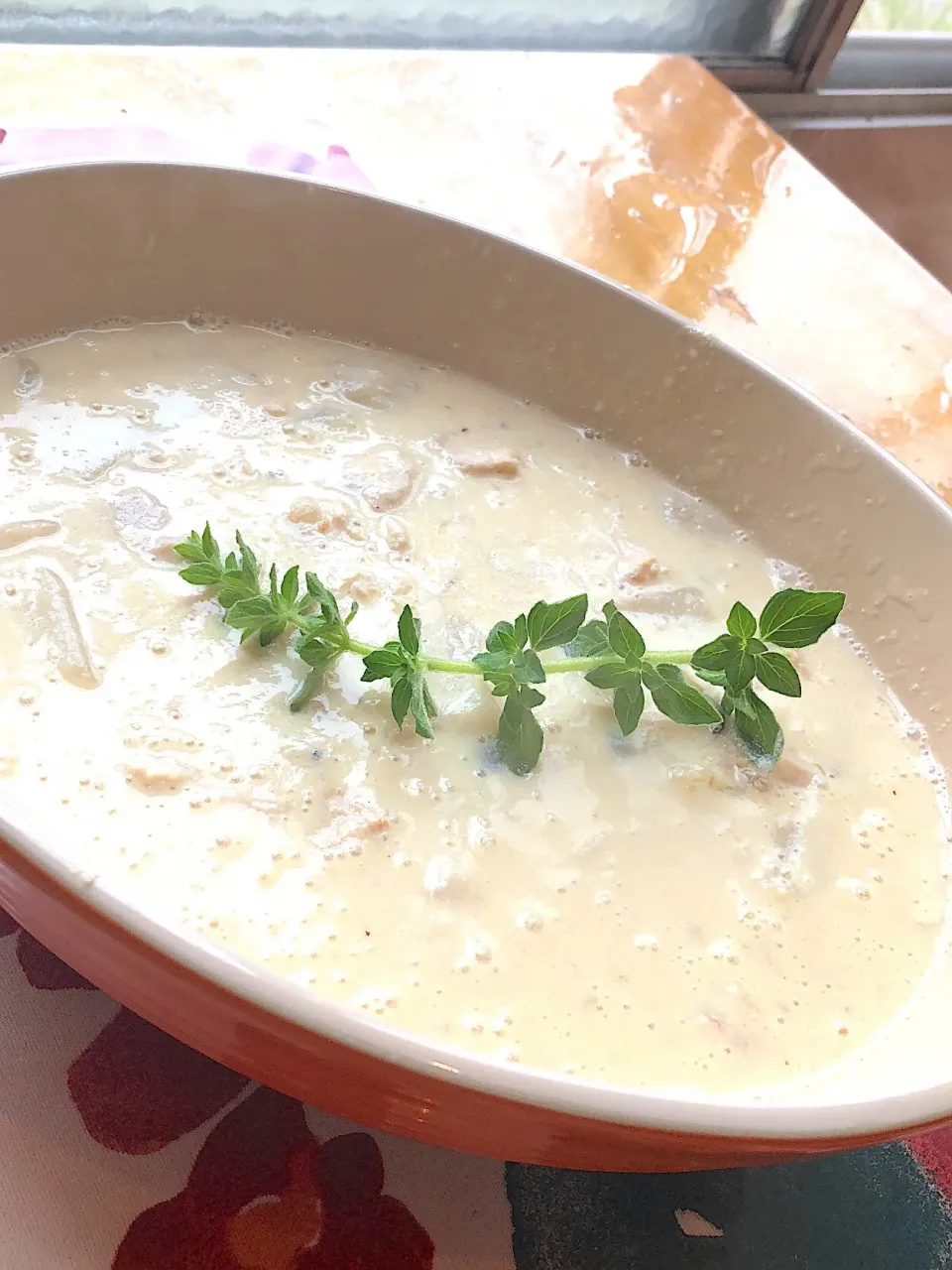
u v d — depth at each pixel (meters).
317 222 0.32
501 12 0.51
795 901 0.27
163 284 0.32
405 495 0.31
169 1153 0.23
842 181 0.61
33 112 0.36
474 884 0.25
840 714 0.30
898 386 0.36
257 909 0.24
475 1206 0.24
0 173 0.29
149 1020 0.22
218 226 0.32
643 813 0.27
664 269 0.38
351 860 0.25
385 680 0.28
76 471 0.30
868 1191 0.25
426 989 0.24
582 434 0.34
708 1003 0.25
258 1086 0.24
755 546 0.33
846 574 0.31
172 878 0.24
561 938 0.25
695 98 0.48
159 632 0.27
